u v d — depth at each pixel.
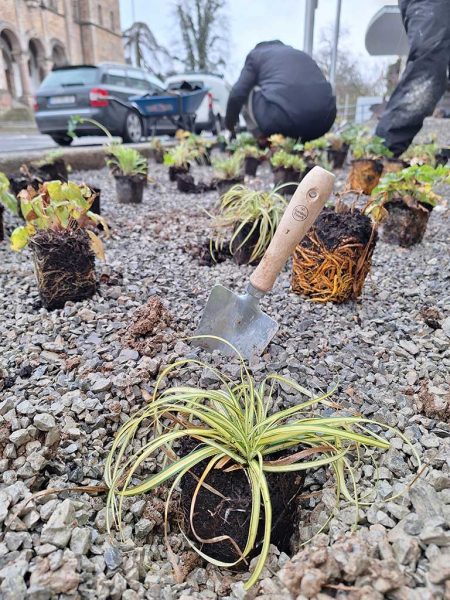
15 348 1.29
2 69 17.86
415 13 3.53
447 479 0.86
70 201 1.56
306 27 5.73
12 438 0.92
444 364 1.28
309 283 1.61
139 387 1.13
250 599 0.72
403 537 0.73
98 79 6.54
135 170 3.39
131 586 0.74
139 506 0.91
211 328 1.30
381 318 1.54
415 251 2.33
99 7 23.88
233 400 0.92
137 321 1.35
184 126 6.95
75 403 1.06
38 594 0.66
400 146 3.88
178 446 1.03
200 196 3.73
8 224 2.75
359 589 0.63
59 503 0.83
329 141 5.00
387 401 1.12
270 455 0.88
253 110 5.07
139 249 2.27
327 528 0.85
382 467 0.94
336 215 1.60
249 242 2.00
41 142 7.77
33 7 19.45
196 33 18.11
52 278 1.53
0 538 0.76
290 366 1.21
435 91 3.64
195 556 0.86
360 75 12.95
